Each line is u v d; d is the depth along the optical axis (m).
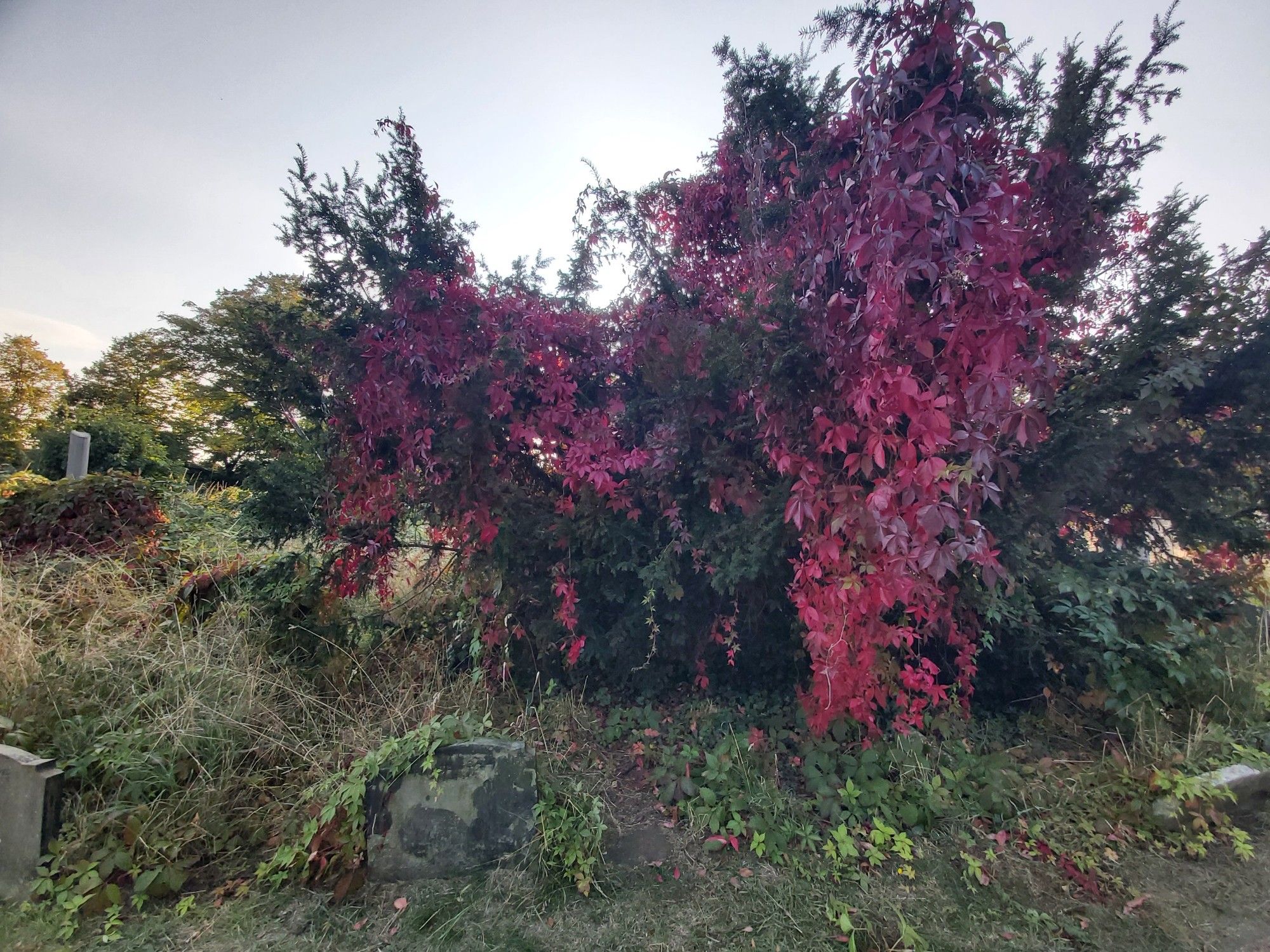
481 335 3.16
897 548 2.32
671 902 2.31
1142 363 3.15
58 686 2.82
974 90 2.43
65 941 2.05
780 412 2.67
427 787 2.46
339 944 2.09
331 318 3.39
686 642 3.50
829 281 2.71
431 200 3.30
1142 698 3.19
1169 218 3.26
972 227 2.12
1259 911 2.27
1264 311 3.08
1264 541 3.37
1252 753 2.94
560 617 3.35
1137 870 2.47
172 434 17.95
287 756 2.92
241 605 3.67
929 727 3.11
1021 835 2.64
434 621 3.95
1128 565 3.44
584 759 3.13
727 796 2.80
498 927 2.18
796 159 3.30
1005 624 3.37
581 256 3.84
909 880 2.41
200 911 2.21
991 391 2.19
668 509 3.19
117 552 4.60
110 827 2.36
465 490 3.17
